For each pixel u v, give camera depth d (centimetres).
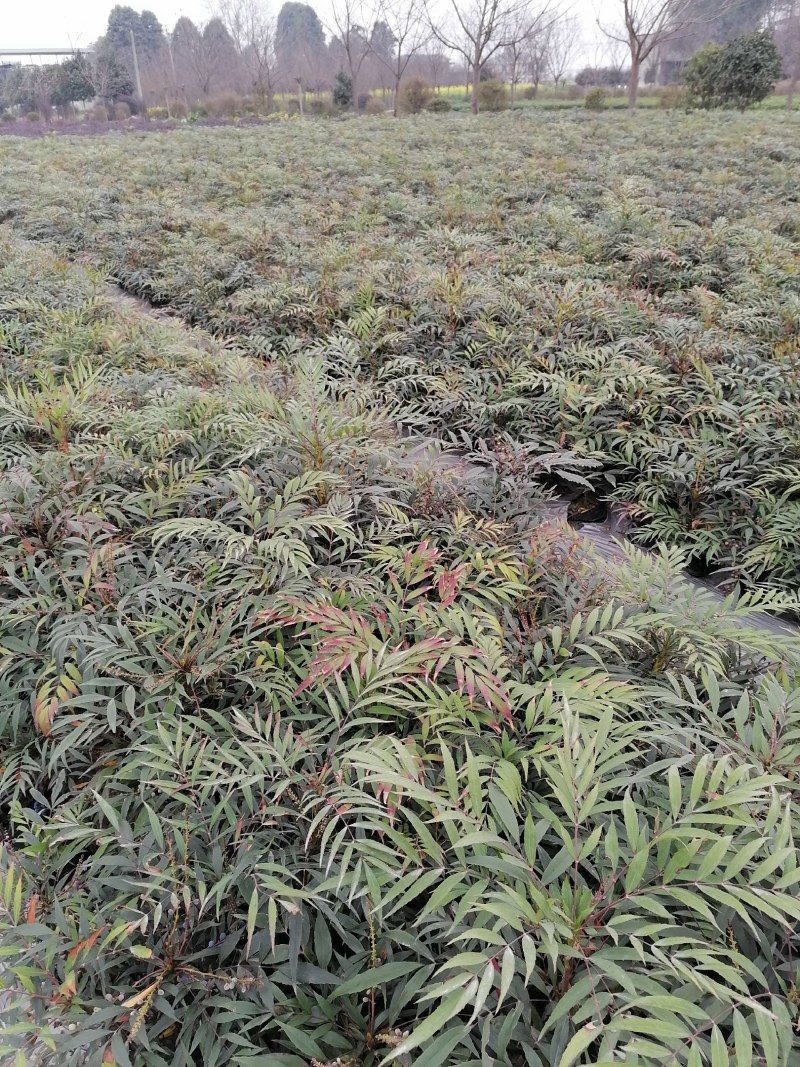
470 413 494
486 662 209
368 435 385
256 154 1642
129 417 393
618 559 372
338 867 173
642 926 142
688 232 859
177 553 296
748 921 133
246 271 804
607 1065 112
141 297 862
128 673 217
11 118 3781
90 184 1352
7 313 627
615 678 235
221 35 4075
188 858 176
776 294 673
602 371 512
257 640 252
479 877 157
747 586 373
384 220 1040
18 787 202
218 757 191
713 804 150
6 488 309
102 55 3772
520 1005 140
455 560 288
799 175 1269
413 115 2564
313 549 307
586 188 1179
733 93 2338
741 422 446
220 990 155
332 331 645
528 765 199
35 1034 145
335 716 202
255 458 367
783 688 224
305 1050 140
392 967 147
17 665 237
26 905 170
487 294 645
